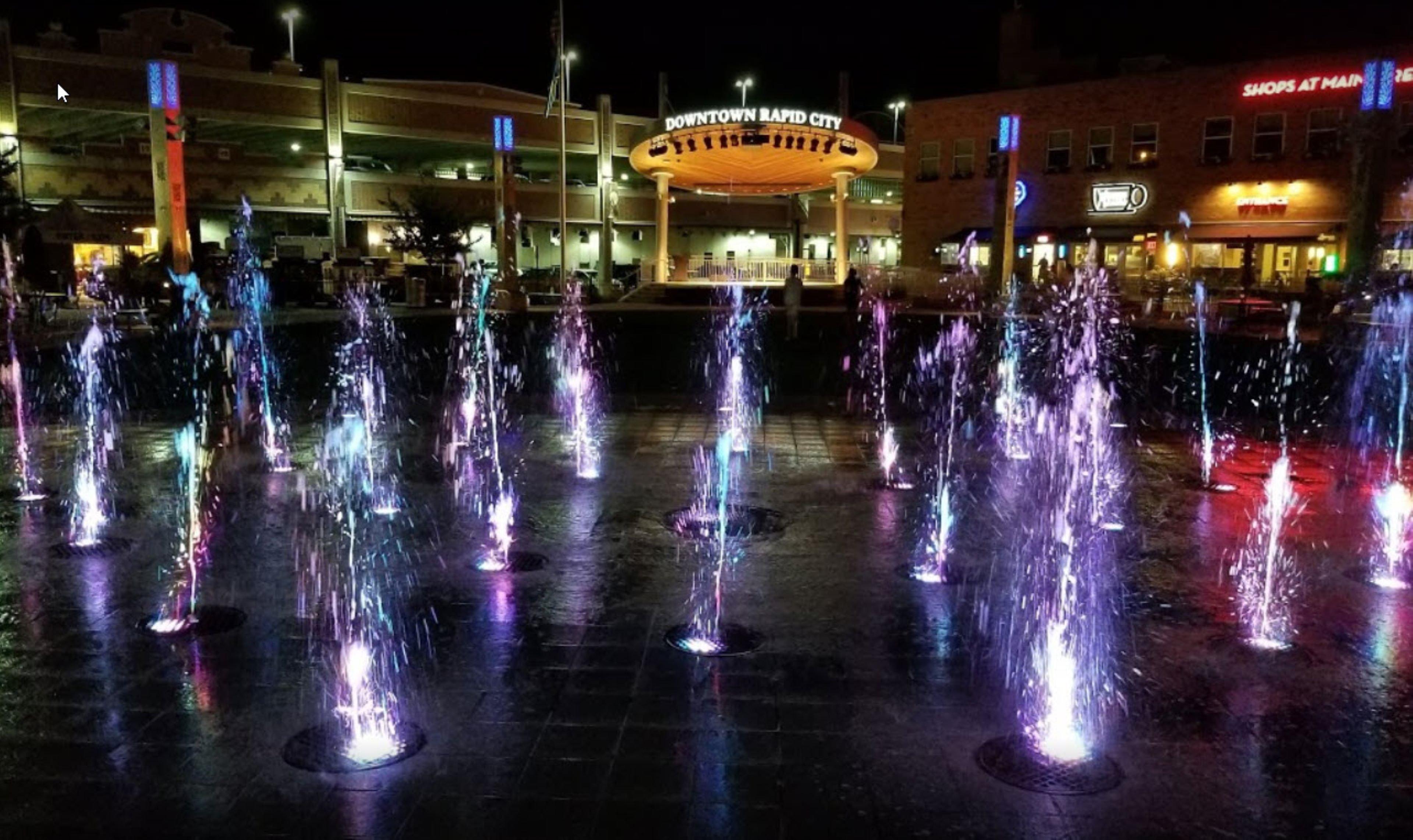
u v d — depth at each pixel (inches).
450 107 1914.4
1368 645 183.0
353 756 139.3
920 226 1701.5
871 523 269.0
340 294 1358.3
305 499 293.7
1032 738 145.4
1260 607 203.3
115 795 129.2
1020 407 497.7
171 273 993.5
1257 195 1385.3
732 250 2299.5
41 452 365.4
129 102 1583.4
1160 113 1456.7
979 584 217.0
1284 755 141.3
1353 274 784.3
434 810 125.6
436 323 1024.9
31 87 1492.4
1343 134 1310.3
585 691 161.2
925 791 130.7
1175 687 164.1
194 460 350.3
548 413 467.8
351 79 1958.7
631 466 344.2
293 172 1780.3
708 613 197.9
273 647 179.3
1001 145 1296.8
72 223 1008.2
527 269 2028.8
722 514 277.4
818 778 133.9
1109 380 621.6
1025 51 1644.9
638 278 1723.7
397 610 199.0
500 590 211.5
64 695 159.3
